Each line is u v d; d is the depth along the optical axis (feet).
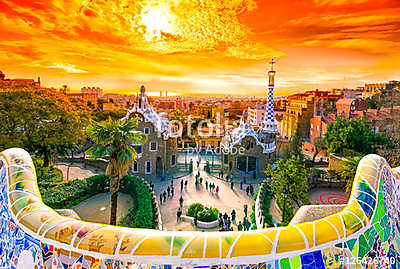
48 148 131.64
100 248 13.42
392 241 18.33
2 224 17.79
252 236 13.93
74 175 140.97
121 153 73.46
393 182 22.97
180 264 12.89
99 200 104.63
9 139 114.01
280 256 13.39
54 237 14.34
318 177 131.75
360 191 18.58
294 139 189.47
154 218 77.05
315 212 52.95
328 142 174.70
